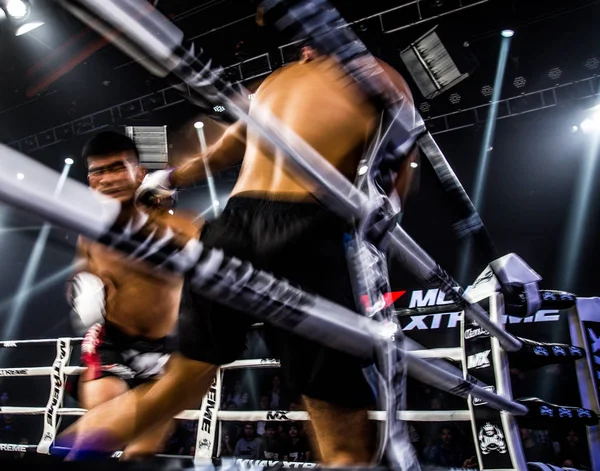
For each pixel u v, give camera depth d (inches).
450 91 423.2
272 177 61.4
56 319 552.1
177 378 59.7
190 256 37.0
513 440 102.0
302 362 58.0
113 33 37.4
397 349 55.3
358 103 60.0
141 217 32.9
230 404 371.6
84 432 56.3
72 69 418.9
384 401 52.7
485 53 403.9
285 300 46.5
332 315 50.3
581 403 120.1
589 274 430.3
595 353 122.0
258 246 57.1
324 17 52.7
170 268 36.0
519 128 440.8
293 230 56.6
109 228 30.5
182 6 382.3
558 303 120.0
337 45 54.2
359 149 60.9
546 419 106.3
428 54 243.8
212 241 58.7
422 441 309.1
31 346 148.7
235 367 132.4
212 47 410.6
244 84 392.2
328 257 56.4
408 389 322.3
